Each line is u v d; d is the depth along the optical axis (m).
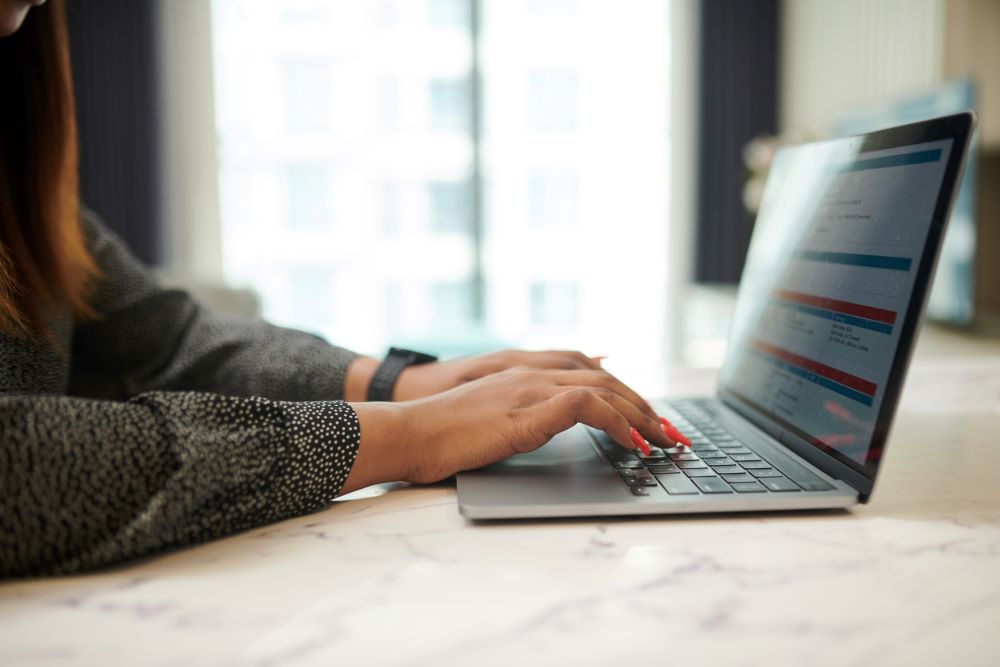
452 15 4.90
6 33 0.68
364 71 4.95
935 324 2.58
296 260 5.10
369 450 0.57
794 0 4.44
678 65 4.65
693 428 0.75
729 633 0.38
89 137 4.45
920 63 3.06
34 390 0.70
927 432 0.81
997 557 0.47
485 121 4.95
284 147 5.00
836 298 0.64
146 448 0.48
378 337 4.95
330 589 0.43
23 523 0.44
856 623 0.39
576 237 5.05
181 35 4.50
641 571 0.45
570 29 4.89
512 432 0.59
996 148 2.42
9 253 0.70
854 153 0.67
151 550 0.47
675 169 4.72
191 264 4.62
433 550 0.49
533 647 0.37
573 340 5.10
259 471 0.52
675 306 4.79
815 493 0.54
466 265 5.09
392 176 5.04
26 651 0.37
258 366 0.80
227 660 0.36
